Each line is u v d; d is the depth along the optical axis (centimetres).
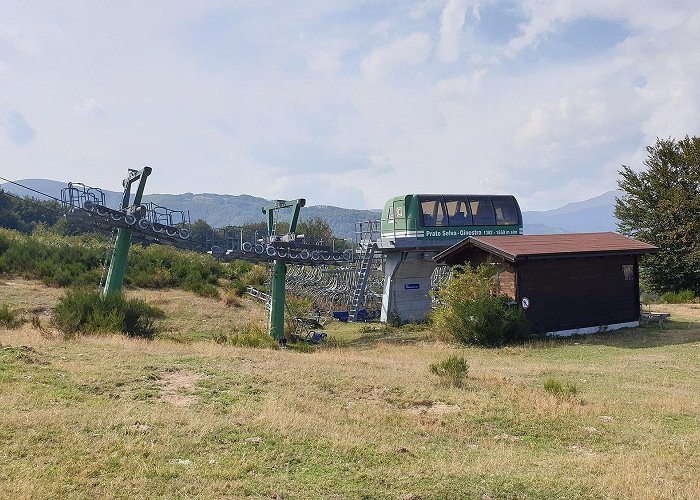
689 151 4038
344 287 3853
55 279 3262
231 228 2834
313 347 2373
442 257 2689
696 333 2325
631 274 2653
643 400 1190
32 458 663
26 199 7844
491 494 656
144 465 672
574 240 2645
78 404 903
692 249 3838
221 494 611
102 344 1539
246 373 1252
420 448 836
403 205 3353
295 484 659
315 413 977
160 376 1181
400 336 2691
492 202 3516
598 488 683
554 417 1037
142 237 2572
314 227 8619
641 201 4234
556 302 2411
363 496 632
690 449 865
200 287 3600
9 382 987
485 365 1692
